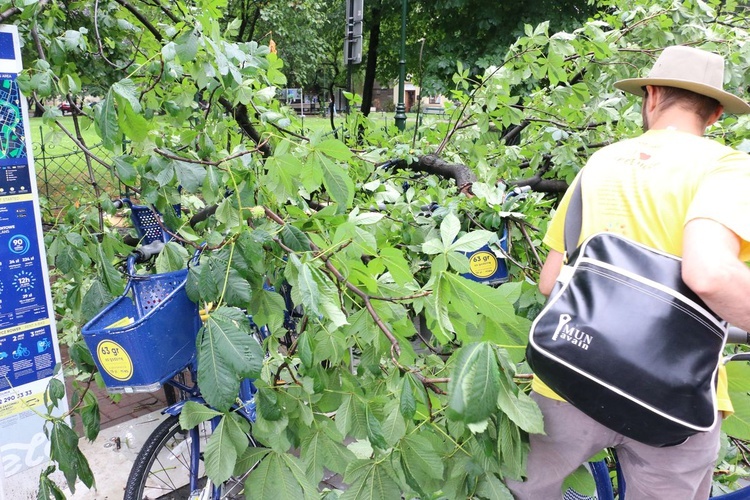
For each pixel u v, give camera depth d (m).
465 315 1.68
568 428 1.69
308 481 1.88
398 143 4.10
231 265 1.89
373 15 14.32
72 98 2.66
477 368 1.40
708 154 1.59
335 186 2.07
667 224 1.56
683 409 1.39
